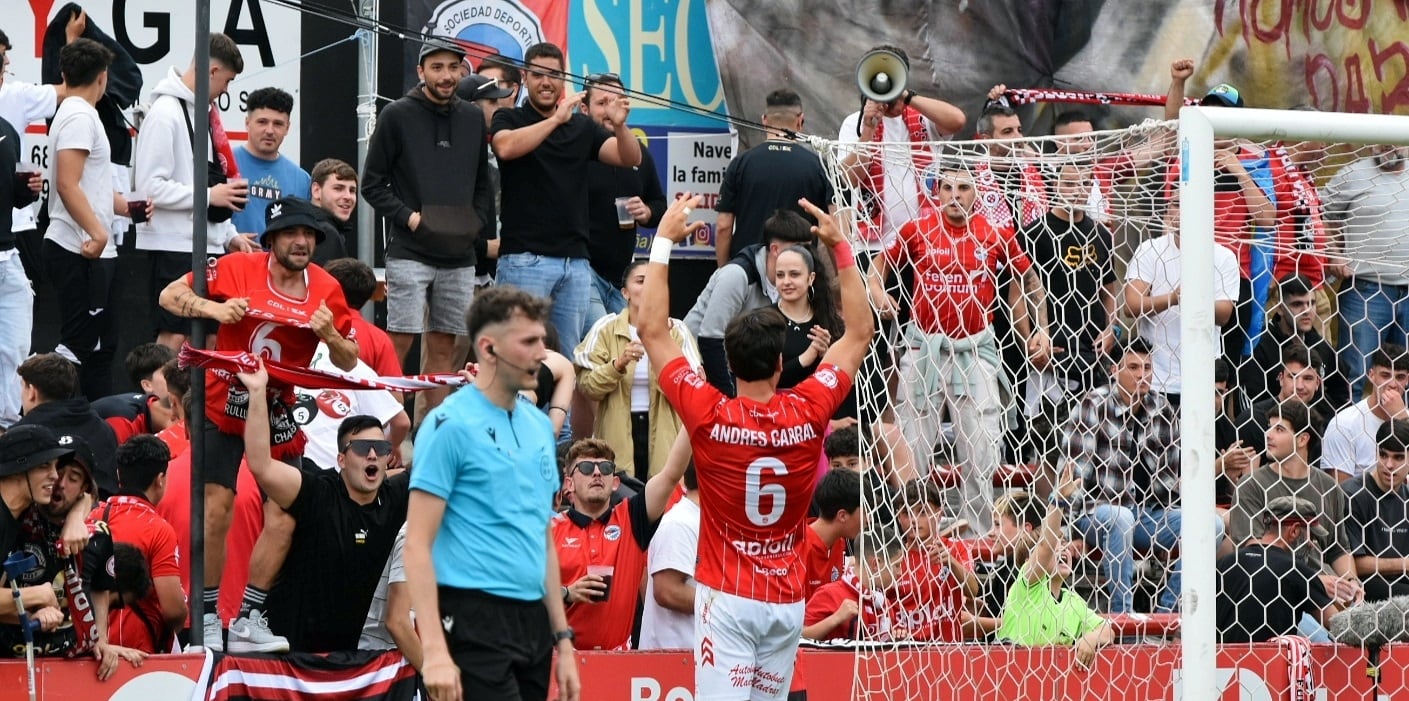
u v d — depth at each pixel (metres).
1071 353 32.84
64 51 33.59
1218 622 31.20
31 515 24.14
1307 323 34.16
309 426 30.83
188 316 25.88
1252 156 31.84
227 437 26.86
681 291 40.66
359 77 38.62
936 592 28.58
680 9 40.47
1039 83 40.53
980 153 29.91
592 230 37.94
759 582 22.77
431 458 20.03
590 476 28.00
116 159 35.19
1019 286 31.05
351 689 25.98
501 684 20.12
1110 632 28.73
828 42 39.97
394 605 25.84
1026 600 28.88
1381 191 32.19
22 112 35.53
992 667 28.22
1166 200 31.09
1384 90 41.66
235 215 35.84
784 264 32.03
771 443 22.44
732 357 22.72
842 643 27.69
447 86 34.94
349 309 28.64
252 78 38.59
